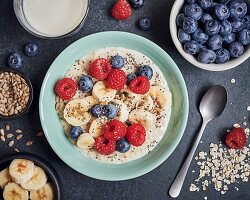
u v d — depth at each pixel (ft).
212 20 1.61
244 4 1.62
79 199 1.82
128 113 1.72
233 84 1.83
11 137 1.79
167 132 1.76
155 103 1.75
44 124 1.68
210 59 1.62
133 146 1.75
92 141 1.70
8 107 1.72
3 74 1.73
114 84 1.63
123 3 1.68
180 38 1.64
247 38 1.63
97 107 1.66
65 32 1.69
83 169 1.70
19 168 1.74
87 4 1.66
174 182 1.81
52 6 1.69
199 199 1.84
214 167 1.84
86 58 1.74
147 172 1.70
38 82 1.78
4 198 1.79
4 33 1.78
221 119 1.84
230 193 1.85
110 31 1.69
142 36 1.80
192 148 1.80
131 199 1.83
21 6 1.68
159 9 1.79
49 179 1.81
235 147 1.79
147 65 1.73
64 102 1.73
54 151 1.70
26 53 1.76
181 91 1.71
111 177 1.69
